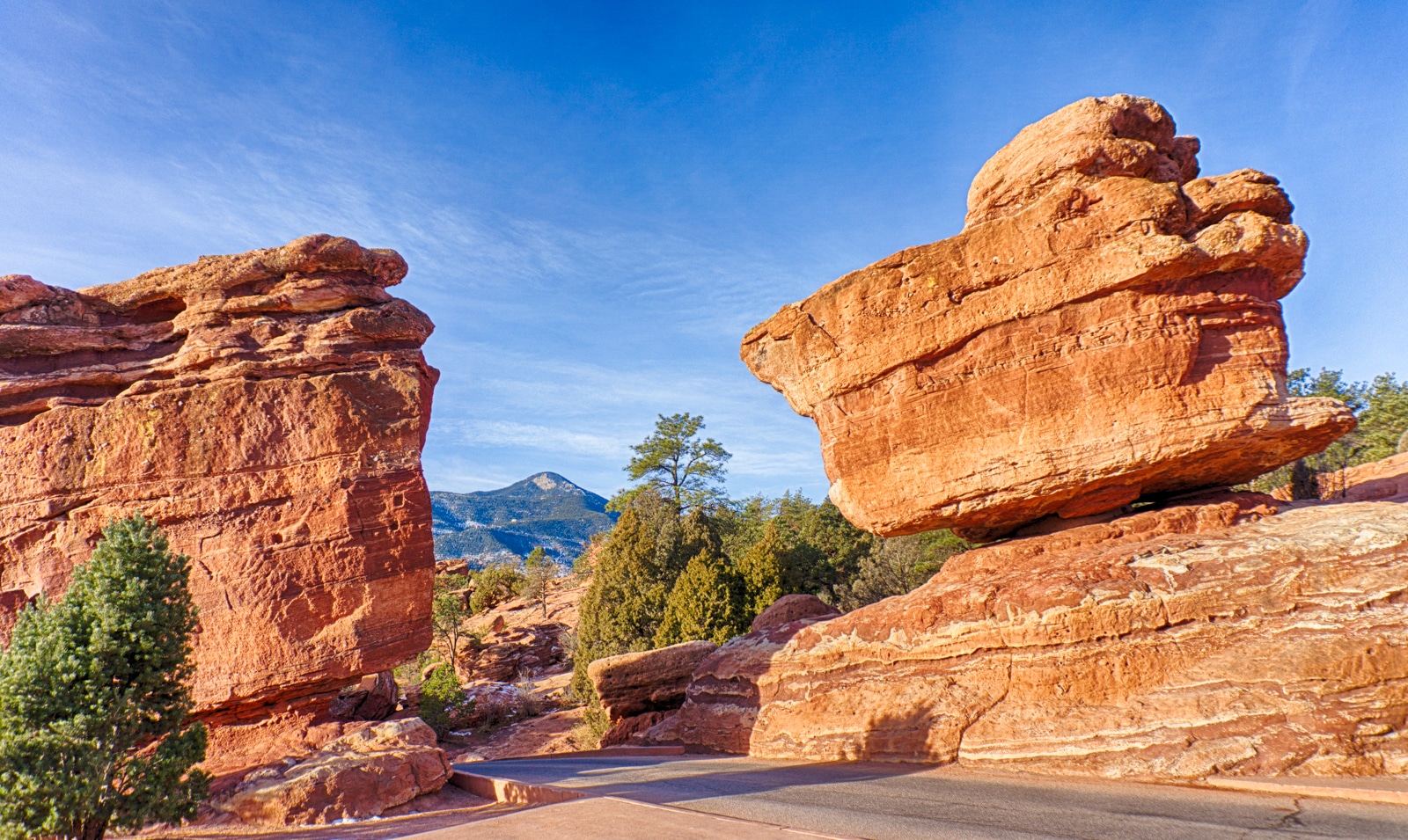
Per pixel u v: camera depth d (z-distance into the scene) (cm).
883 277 1894
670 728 2553
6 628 1777
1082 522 1803
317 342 2062
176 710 1323
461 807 1498
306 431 1955
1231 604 1342
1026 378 1720
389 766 1543
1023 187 1797
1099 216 1655
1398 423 4459
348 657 1844
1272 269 1619
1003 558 1792
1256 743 1175
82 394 2003
